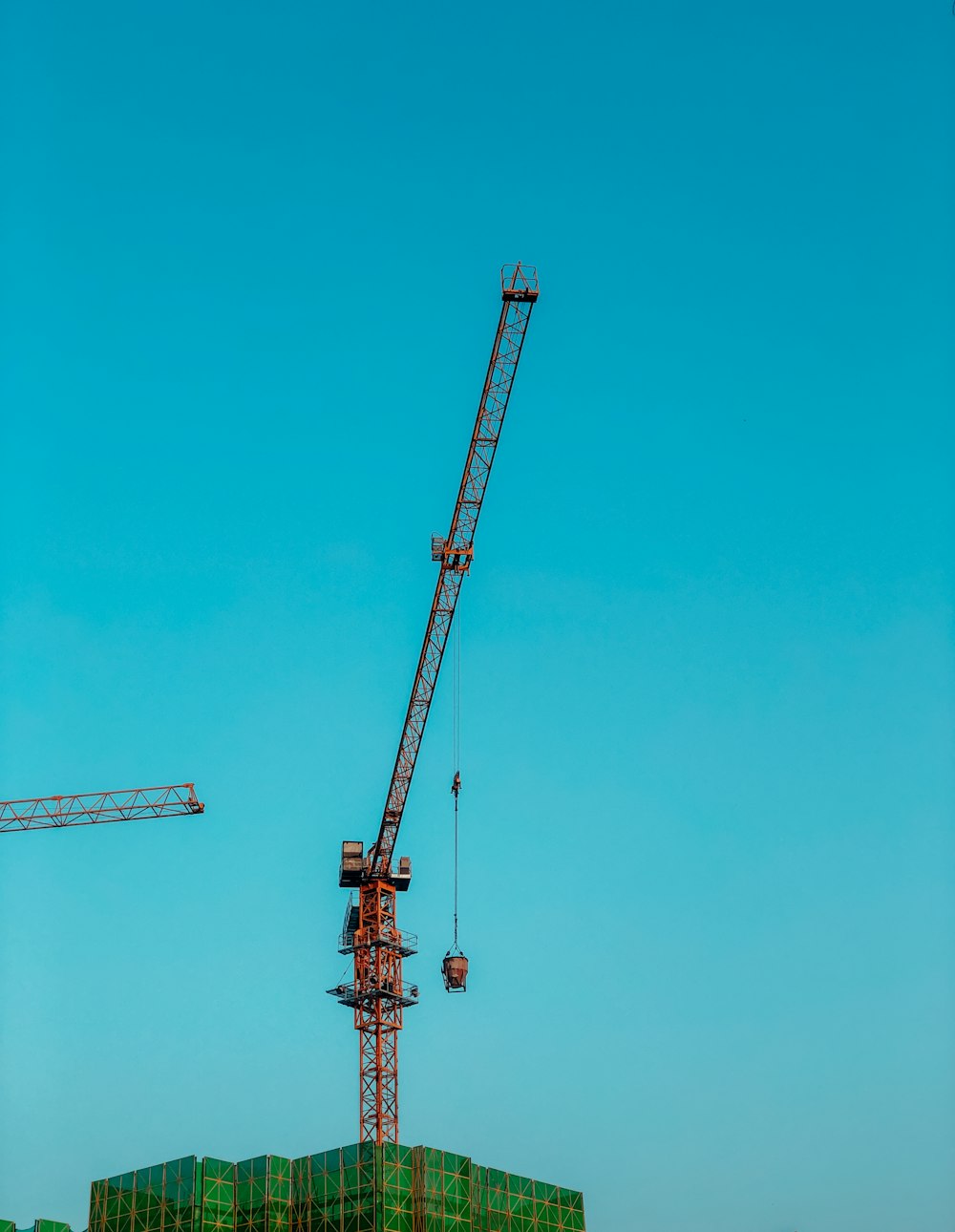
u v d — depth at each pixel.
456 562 183.62
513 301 174.00
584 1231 180.25
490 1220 171.38
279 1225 164.00
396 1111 193.12
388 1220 160.50
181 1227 161.62
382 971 197.25
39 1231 165.75
